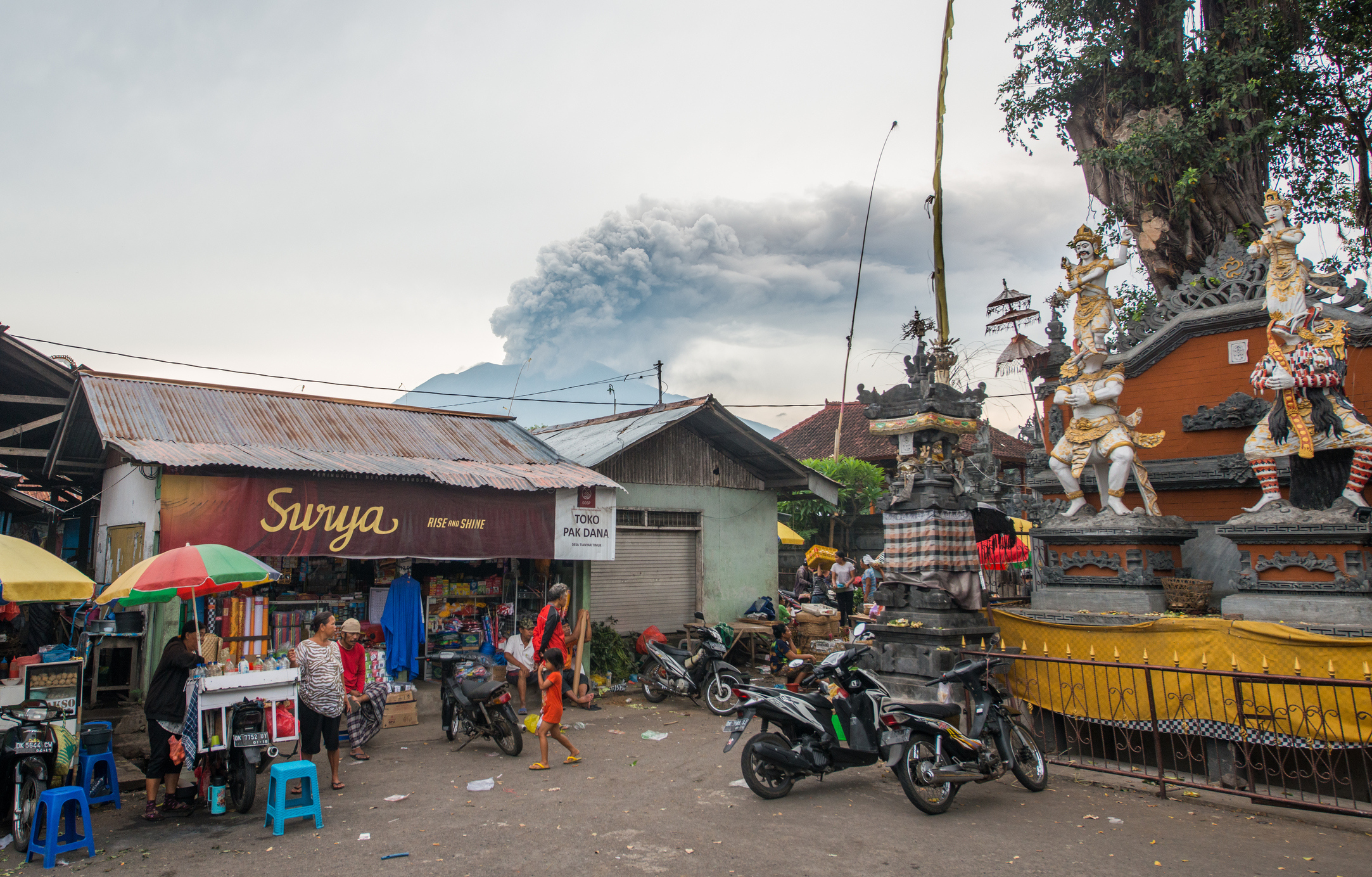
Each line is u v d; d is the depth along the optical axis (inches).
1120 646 319.3
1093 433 400.2
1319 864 216.2
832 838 238.4
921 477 402.9
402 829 250.5
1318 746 268.2
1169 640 307.1
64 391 562.6
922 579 394.3
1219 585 426.9
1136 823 251.9
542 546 477.1
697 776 311.1
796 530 1008.2
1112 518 390.6
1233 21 598.5
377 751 363.3
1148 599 372.8
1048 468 486.9
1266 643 284.0
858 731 285.6
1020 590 498.3
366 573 493.0
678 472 621.3
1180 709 299.3
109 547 482.0
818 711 281.3
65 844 226.8
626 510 594.2
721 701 448.8
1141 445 394.0
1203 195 611.2
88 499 581.6
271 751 278.2
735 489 653.3
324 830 250.8
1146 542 378.9
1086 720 327.6
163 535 366.9
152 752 263.6
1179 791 286.2
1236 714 282.7
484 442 548.7
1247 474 413.7
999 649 366.3
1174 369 457.1
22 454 560.7
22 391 574.6
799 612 633.6
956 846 231.6
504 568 519.8
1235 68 584.7
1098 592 390.9
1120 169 623.5
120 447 378.9
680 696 505.0
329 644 304.0
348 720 343.0
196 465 370.6
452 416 582.9
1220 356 440.5
